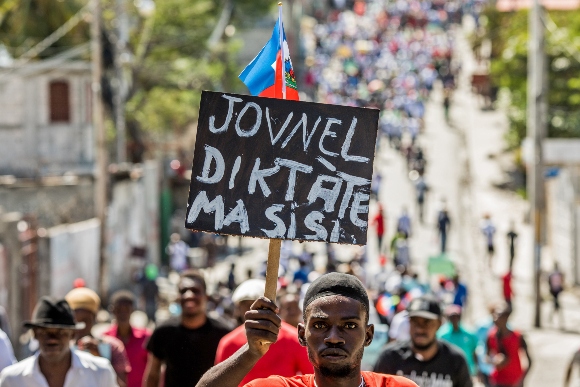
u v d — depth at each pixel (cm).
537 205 4609
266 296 790
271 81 920
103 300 4444
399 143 9050
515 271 5609
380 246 5941
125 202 5359
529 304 4875
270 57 917
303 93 11162
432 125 10025
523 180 8088
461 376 1366
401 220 6075
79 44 6250
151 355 1419
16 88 5375
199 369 1397
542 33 4800
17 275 3219
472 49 11712
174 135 7856
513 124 8162
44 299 1220
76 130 5462
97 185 4550
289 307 1578
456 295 3812
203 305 1402
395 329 2092
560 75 6981
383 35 13638
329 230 807
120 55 5812
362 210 812
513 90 7900
